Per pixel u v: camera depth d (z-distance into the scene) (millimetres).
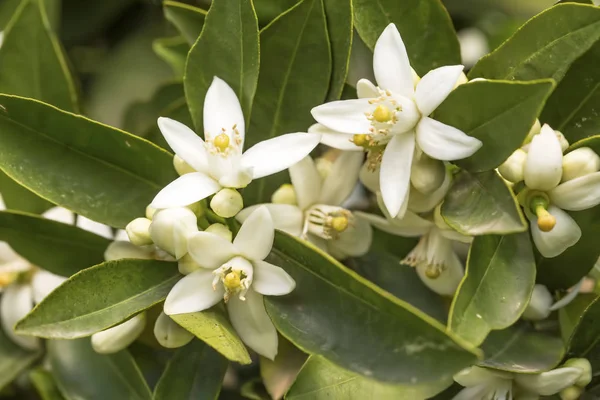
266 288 430
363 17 455
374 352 417
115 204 454
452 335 403
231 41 450
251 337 439
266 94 461
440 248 453
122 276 437
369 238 463
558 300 457
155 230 431
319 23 452
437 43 456
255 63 448
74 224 489
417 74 458
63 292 427
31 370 499
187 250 431
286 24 453
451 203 430
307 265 433
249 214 445
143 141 449
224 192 434
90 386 482
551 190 430
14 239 470
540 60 439
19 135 446
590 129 448
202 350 450
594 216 439
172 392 445
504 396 442
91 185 452
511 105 419
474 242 427
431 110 429
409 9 454
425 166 432
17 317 493
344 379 441
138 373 471
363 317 422
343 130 435
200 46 452
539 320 455
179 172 445
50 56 490
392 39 435
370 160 440
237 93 453
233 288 428
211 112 444
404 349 413
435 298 471
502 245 432
